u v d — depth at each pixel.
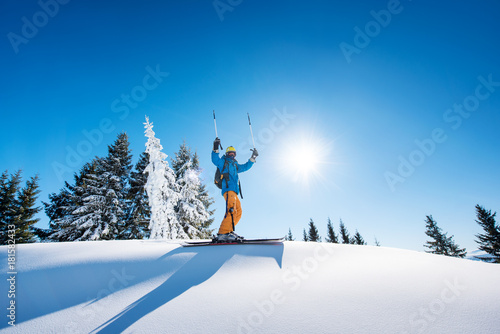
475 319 1.43
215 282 2.25
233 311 1.68
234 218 4.09
